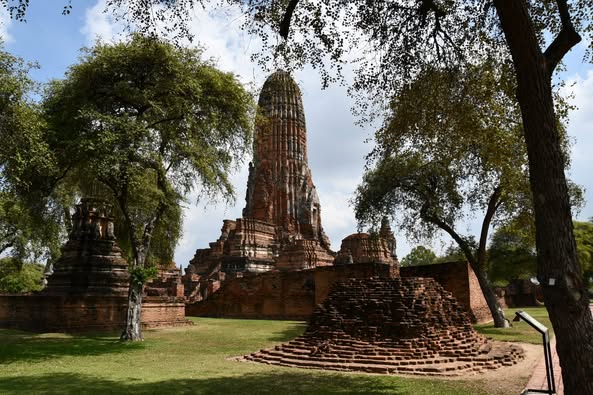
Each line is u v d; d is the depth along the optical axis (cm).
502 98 1289
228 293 3909
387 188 2808
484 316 3105
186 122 2038
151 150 1922
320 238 6250
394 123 1308
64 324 2355
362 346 1426
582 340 679
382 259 4966
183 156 2091
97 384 1098
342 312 1581
